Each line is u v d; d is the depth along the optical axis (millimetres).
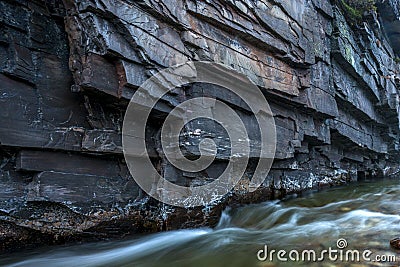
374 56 12203
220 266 4328
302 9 8195
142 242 5426
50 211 4730
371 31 12172
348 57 10109
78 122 5062
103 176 5297
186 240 5492
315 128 9352
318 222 5941
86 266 4523
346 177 12836
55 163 4820
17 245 4531
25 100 4605
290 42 7492
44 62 4902
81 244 5016
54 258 4766
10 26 4598
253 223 6535
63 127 4895
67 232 4852
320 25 9078
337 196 8656
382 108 13742
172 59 5301
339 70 10250
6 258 4430
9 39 4582
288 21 7539
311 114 9023
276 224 6223
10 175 4520
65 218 4844
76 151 4984
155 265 4516
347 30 10516
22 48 4691
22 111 4547
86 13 4465
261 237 5438
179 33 5496
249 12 6473
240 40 6551
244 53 6582
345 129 11211
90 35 4523
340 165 12430
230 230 6051
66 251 4879
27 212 4547
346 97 10344
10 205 4422
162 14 5102
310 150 10055
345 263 3836
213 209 6297
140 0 4836
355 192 9281
